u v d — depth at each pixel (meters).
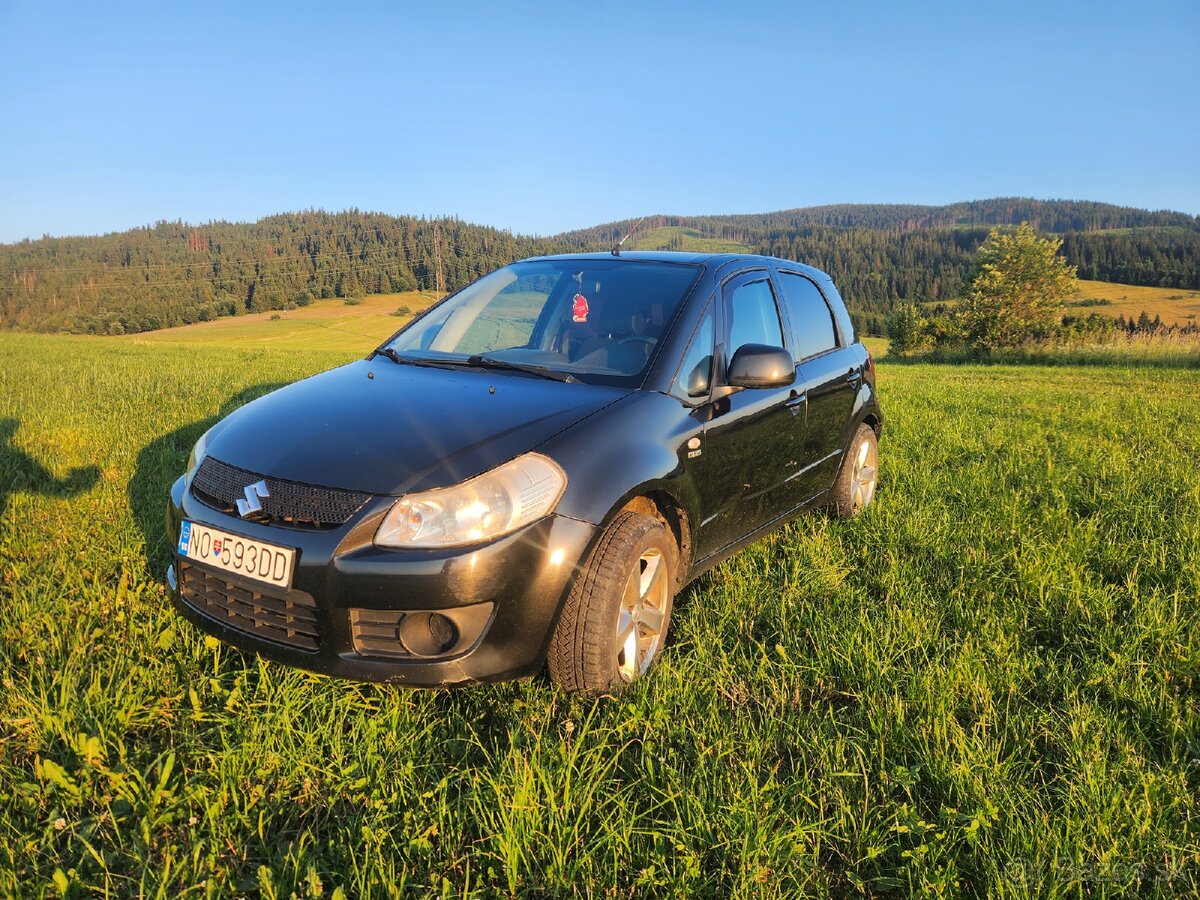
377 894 1.84
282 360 17.12
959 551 4.23
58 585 3.44
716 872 1.94
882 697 2.73
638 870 1.97
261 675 2.61
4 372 11.91
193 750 2.33
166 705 2.55
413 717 2.51
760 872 1.92
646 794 2.22
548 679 2.76
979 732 2.57
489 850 2.00
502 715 2.58
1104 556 4.19
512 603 2.39
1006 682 2.88
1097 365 25.72
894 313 57.34
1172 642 3.15
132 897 1.83
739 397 3.47
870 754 2.44
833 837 2.10
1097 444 7.46
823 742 2.45
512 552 2.38
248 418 2.95
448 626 2.38
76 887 1.83
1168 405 10.80
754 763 2.35
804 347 4.35
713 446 3.22
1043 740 2.57
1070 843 1.99
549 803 2.06
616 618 2.61
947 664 2.96
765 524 3.92
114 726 2.42
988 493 5.46
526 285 4.02
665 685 2.75
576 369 3.27
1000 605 3.58
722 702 2.73
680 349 3.28
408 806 2.15
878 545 4.35
